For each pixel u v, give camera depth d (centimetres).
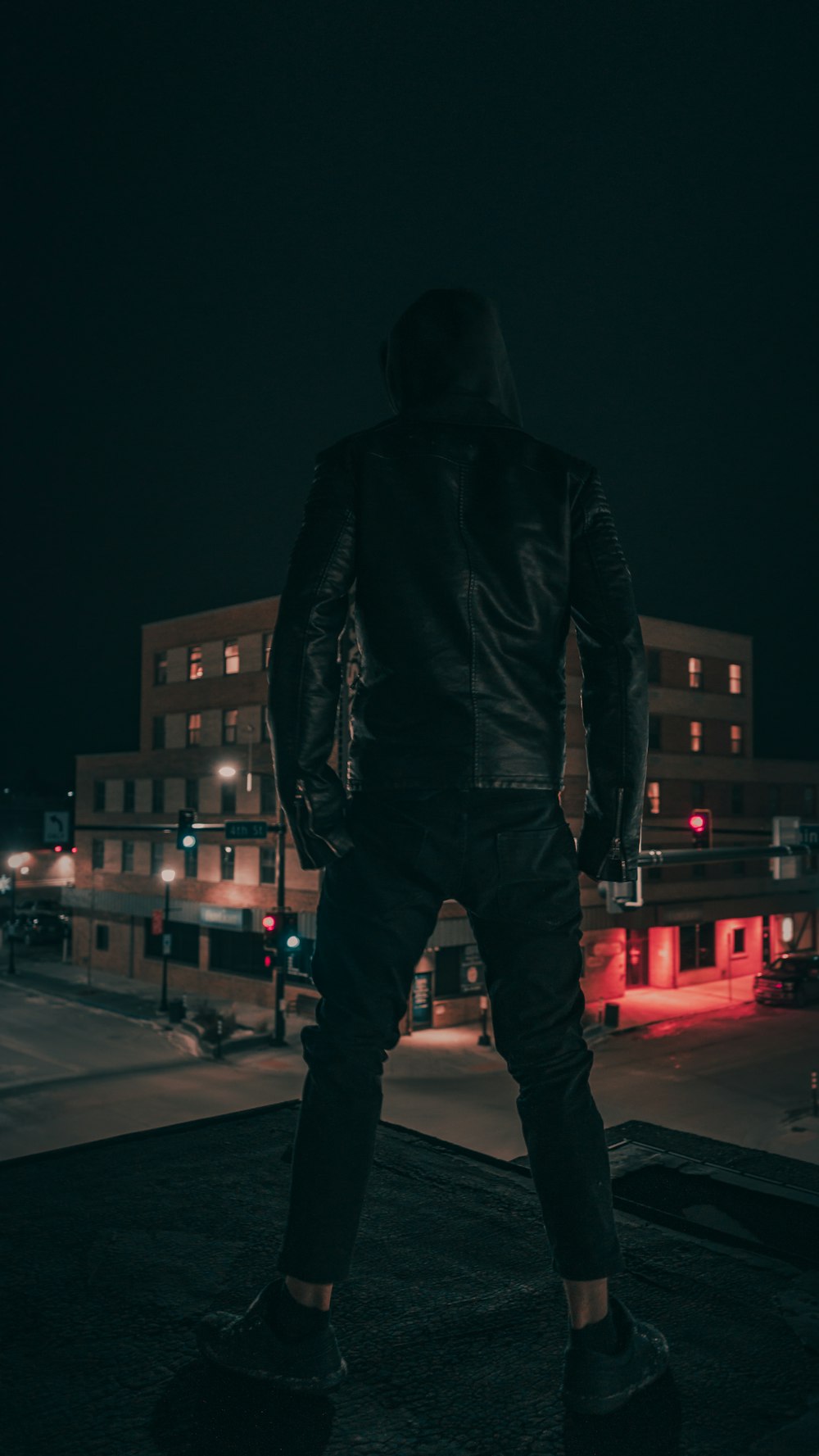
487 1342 217
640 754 220
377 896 205
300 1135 205
